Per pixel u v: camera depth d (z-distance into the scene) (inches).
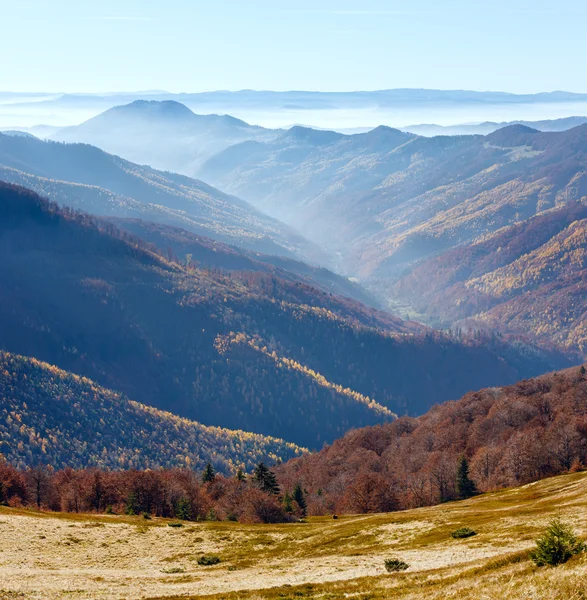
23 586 2628.0
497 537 3006.9
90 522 4357.8
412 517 4220.0
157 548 3833.7
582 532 2544.3
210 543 3969.0
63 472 7588.6
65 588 2628.0
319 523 4712.1
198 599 2282.2
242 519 5388.8
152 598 2396.7
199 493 6151.6
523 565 1895.9
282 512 5433.1
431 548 3083.2
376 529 3850.9
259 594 2284.7
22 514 4394.7
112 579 2913.4
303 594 2228.1
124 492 5841.5
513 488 5826.8
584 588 1467.8
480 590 1702.8
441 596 1760.6
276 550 3725.4
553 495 4448.8
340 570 2800.2
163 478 6112.2
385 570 2645.2
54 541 3767.2
